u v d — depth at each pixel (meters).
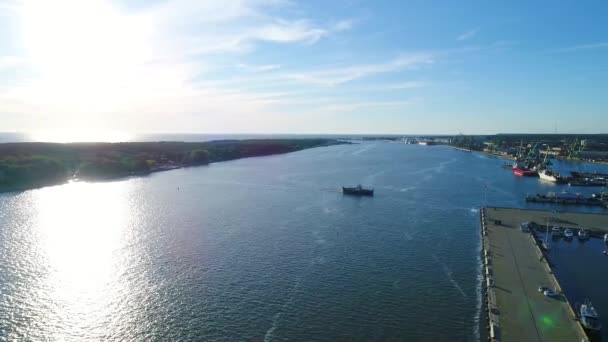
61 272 84.62
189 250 97.62
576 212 137.75
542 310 64.50
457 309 68.19
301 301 71.38
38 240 106.25
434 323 63.84
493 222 119.56
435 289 75.88
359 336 60.44
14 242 104.44
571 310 64.44
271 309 68.69
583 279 84.12
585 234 109.69
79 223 123.56
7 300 72.12
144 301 71.75
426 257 92.88
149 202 156.88
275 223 123.19
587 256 97.56
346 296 73.19
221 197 167.75
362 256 93.38
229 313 67.38
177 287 77.19
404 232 113.31
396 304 70.06
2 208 146.75
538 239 107.56
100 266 87.88
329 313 67.19
